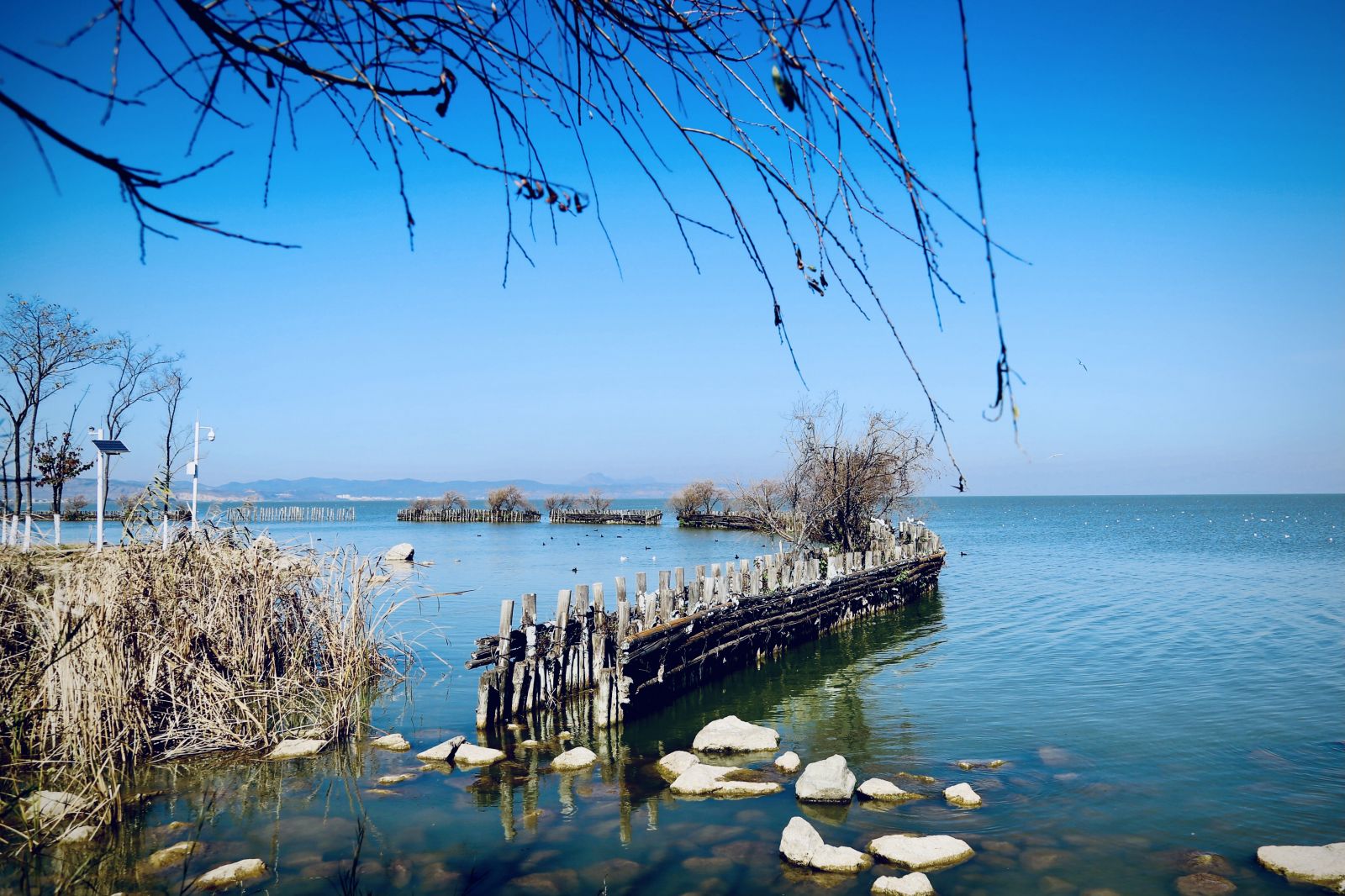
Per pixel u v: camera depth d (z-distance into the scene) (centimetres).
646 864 760
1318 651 1712
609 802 912
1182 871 749
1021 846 800
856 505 2753
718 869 751
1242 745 1114
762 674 1633
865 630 2144
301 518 8956
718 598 1612
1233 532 6919
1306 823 854
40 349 2558
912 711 1323
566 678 1333
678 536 6156
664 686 1397
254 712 1089
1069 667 1617
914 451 2802
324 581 1257
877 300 206
